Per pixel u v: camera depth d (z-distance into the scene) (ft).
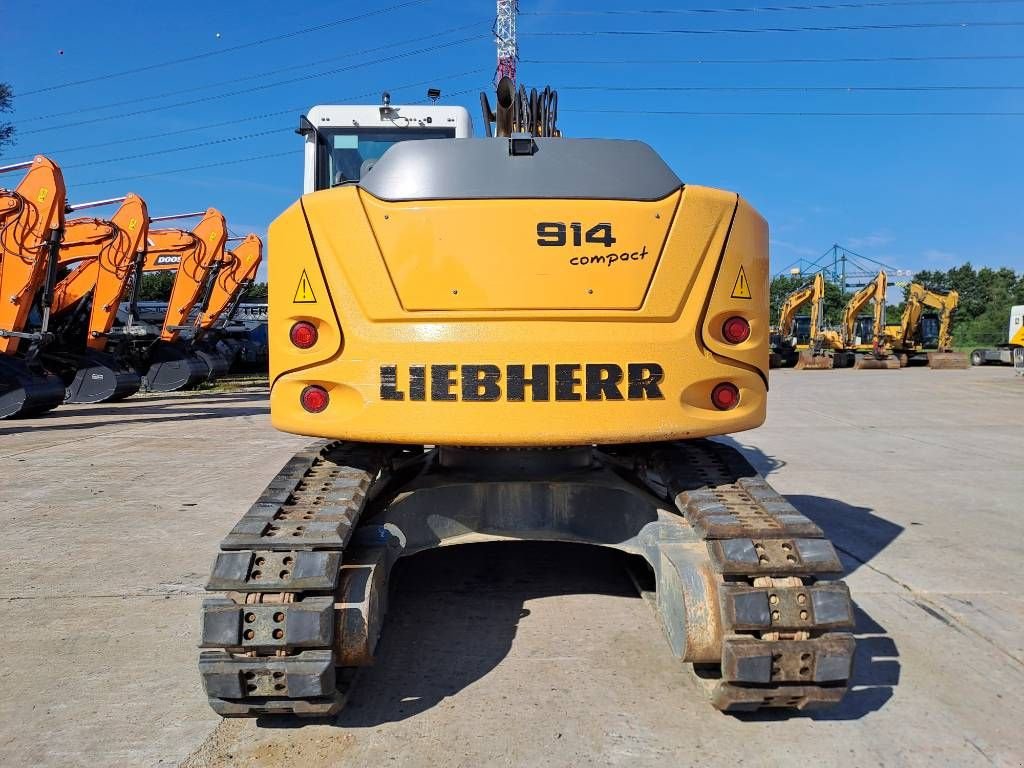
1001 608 13.55
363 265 10.26
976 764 8.77
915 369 101.30
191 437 35.86
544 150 10.41
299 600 8.81
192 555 16.70
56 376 46.60
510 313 10.13
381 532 10.73
